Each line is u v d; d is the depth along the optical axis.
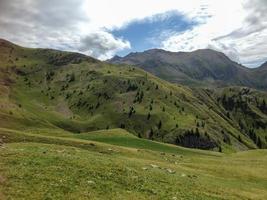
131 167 51.28
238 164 91.69
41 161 42.69
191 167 76.62
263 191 60.69
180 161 85.44
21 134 78.00
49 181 35.53
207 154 134.00
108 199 33.41
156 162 70.81
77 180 37.22
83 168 42.16
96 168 43.22
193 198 40.31
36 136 79.50
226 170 76.69
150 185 41.47
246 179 71.94
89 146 79.25
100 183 37.72
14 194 30.86
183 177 54.41
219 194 47.44
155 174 49.50
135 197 35.50
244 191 57.00
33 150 51.91
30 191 32.06
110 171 43.38
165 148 127.69
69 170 40.44
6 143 64.19
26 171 37.59
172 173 57.47
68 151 58.88
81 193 33.66
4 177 34.81
